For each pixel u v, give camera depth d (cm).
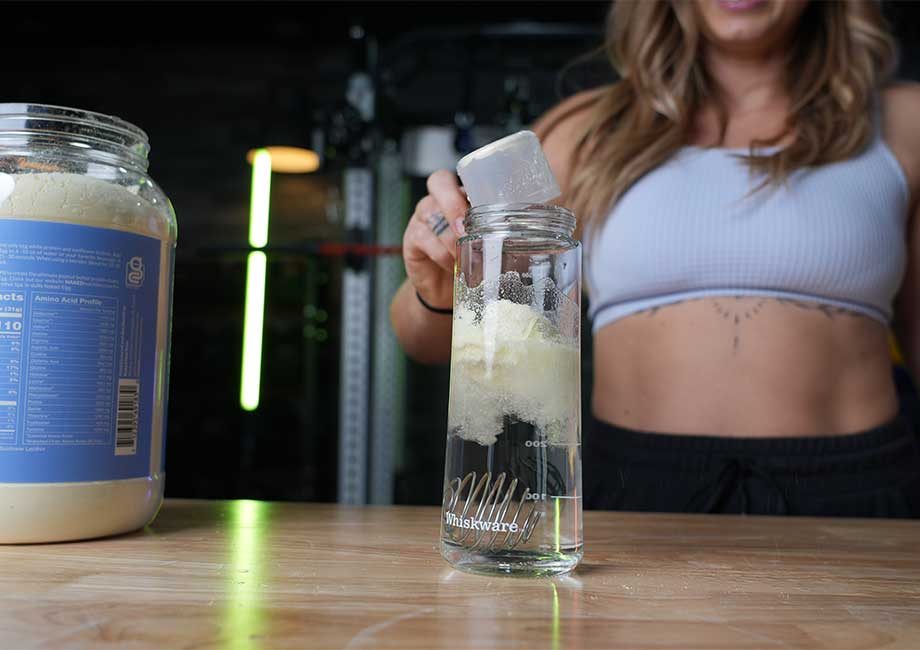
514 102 255
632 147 113
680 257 108
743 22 107
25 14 379
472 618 37
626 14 123
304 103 257
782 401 105
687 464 104
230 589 41
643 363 111
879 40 113
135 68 411
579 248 48
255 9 373
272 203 394
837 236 104
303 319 378
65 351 50
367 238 242
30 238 49
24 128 51
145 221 53
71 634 34
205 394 380
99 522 52
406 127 263
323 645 33
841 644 34
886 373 110
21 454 49
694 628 36
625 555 53
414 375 364
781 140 112
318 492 376
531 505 45
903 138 114
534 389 46
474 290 47
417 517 66
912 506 102
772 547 56
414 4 364
